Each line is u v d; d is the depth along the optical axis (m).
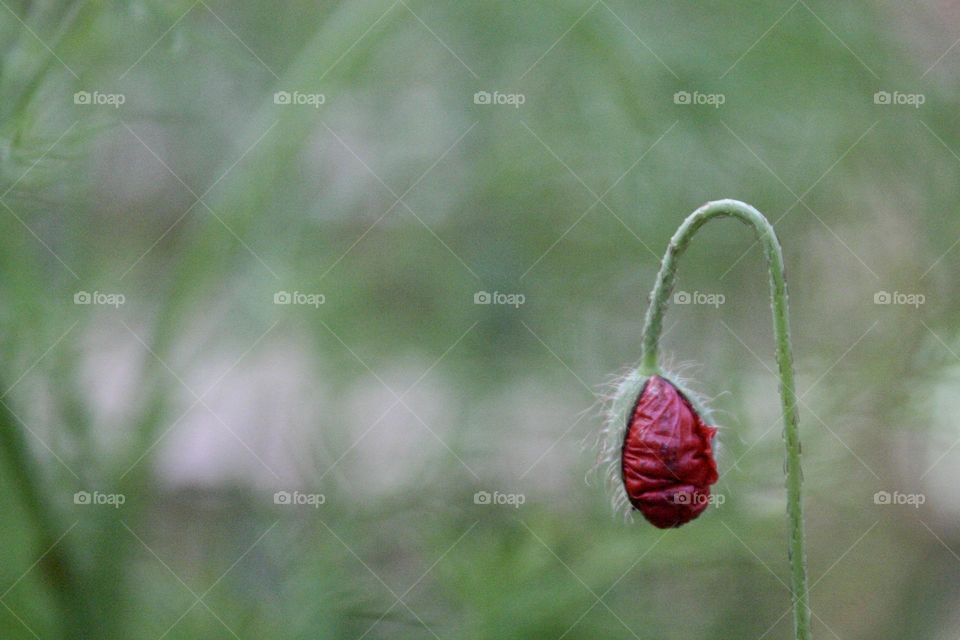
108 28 0.57
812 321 0.63
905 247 0.63
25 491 0.55
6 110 0.55
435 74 0.62
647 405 0.50
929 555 0.63
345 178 0.62
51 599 0.56
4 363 0.56
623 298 0.62
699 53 0.61
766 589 0.61
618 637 0.57
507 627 0.57
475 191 0.62
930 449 0.63
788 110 0.62
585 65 0.61
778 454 0.60
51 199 0.57
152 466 0.56
